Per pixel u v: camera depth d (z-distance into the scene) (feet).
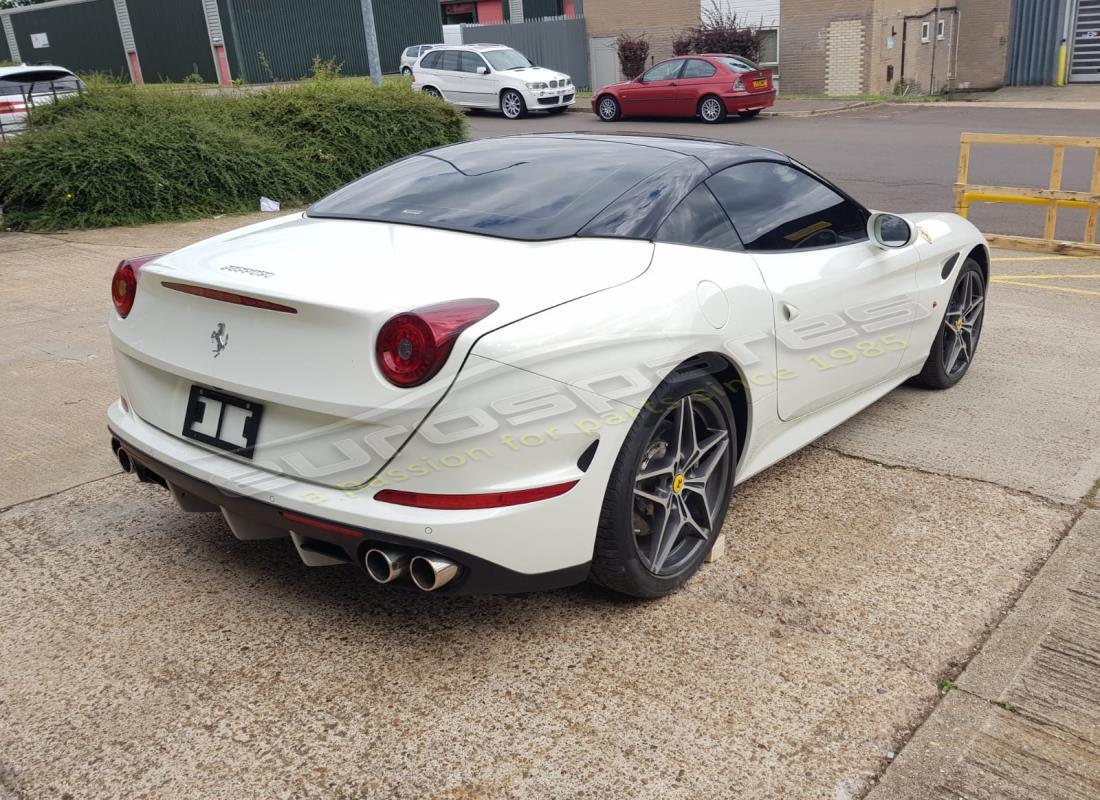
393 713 7.91
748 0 91.25
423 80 75.92
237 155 36.70
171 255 9.61
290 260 8.79
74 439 13.79
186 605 9.49
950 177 40.96
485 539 7.76
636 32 99.55
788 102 81.76
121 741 7.58
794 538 10.84
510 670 8.47
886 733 7.68
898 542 10.72
